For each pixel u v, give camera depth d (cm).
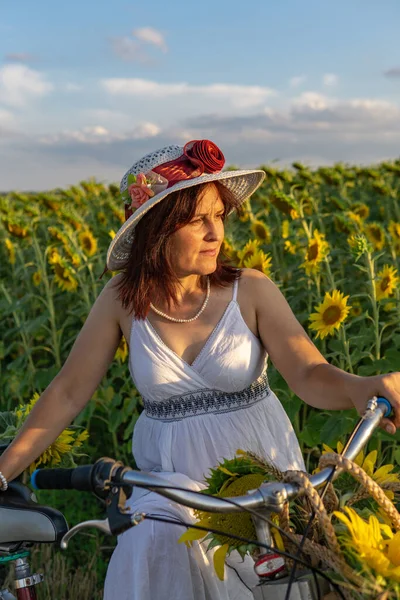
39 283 705
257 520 157
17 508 200
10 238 892
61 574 349
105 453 514
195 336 245
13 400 600
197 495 148
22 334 596
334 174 1069
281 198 604
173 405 244
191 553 208
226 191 243
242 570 213
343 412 378
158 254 242
